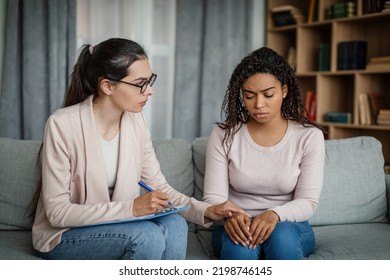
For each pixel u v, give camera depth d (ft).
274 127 6.08
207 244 6.23
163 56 12.67
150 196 4.95
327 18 12.43
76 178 5.39
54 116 5.30
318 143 6.02
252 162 6.03
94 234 4.90
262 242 5.30
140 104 5.39
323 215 7.00
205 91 12.69
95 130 5.38
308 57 13.07
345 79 12.94
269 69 5.67
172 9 12.62
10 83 10.53
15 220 6.56
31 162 6.71
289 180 5.91
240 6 13.10
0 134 10.54
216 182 6.13
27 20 10.50
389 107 12.07
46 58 10.75
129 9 12.03
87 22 11.64
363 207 7.15
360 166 7.29
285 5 13.91
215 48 12.74
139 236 4.76
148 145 6.12
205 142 7.45
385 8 10.85
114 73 5.21
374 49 12.30
